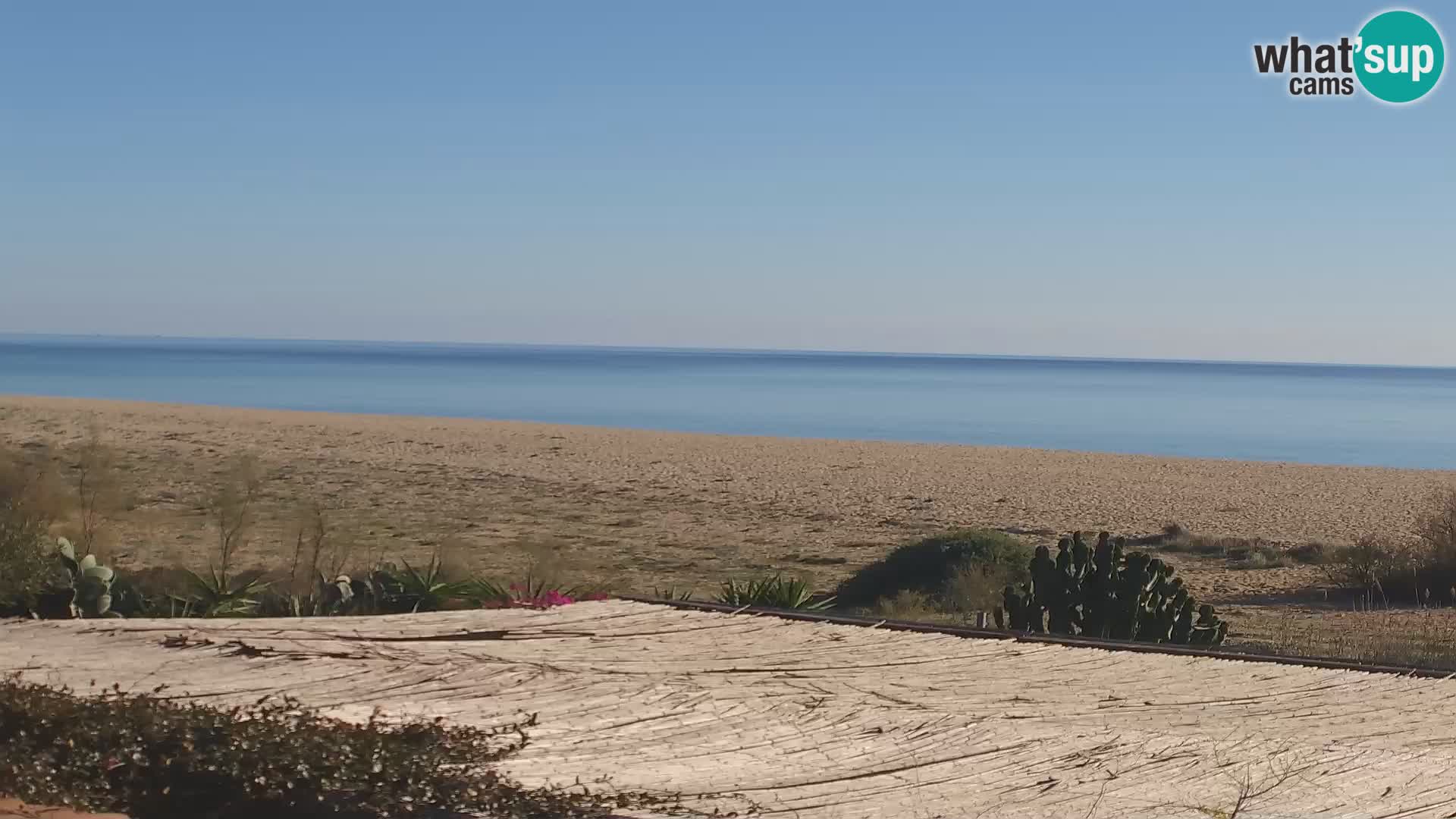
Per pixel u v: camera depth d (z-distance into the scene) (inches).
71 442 1681.8
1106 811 162.1
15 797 149.9
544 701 212.1
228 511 642.8
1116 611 380.8
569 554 828.6
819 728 199.2
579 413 3617.1
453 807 151.3
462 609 352.5
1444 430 3575.3
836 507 1259.2
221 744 162.4
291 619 287.7
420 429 2267.5
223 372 6791.3
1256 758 187.9
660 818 153.8
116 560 636.1
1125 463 1860.2
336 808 150.7
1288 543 1034.7
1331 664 259.6
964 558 746.2
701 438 2218.3
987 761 183.8
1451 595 686.5
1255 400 5836.6
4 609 315.3
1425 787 174.9
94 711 174.2
